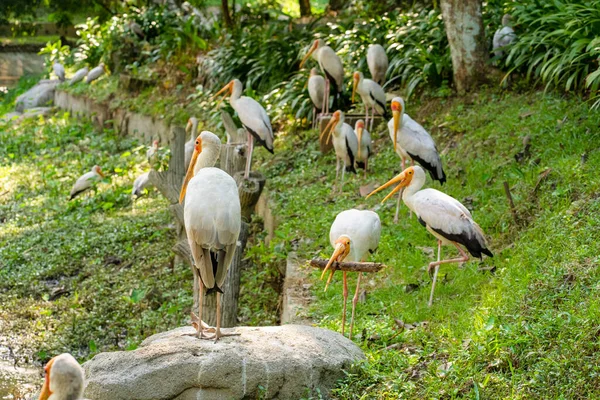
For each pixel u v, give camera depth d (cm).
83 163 1898
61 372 455
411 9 1783
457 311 769
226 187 616
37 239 1389
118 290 1151
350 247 715
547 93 1228
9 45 3828
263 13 2367
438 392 612
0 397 857
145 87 2231
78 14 3033
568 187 898
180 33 2205
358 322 780
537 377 596
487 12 1534
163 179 1168
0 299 1156
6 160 2000
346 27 1831
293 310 835
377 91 1360
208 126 1777
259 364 593
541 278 732
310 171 1366
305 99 1600
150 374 574
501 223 927
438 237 812
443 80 1427
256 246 1102
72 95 2488
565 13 1202
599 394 567
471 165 1121
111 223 1438
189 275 1158
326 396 617
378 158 1320
